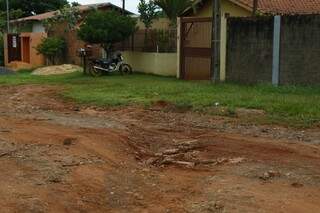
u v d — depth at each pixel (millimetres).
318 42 17141
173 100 15422
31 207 6445
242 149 9695
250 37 18781
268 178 7750
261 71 18562
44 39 33688
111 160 8984
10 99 18188
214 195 7059
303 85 17562
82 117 13836
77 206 6684
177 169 8586
